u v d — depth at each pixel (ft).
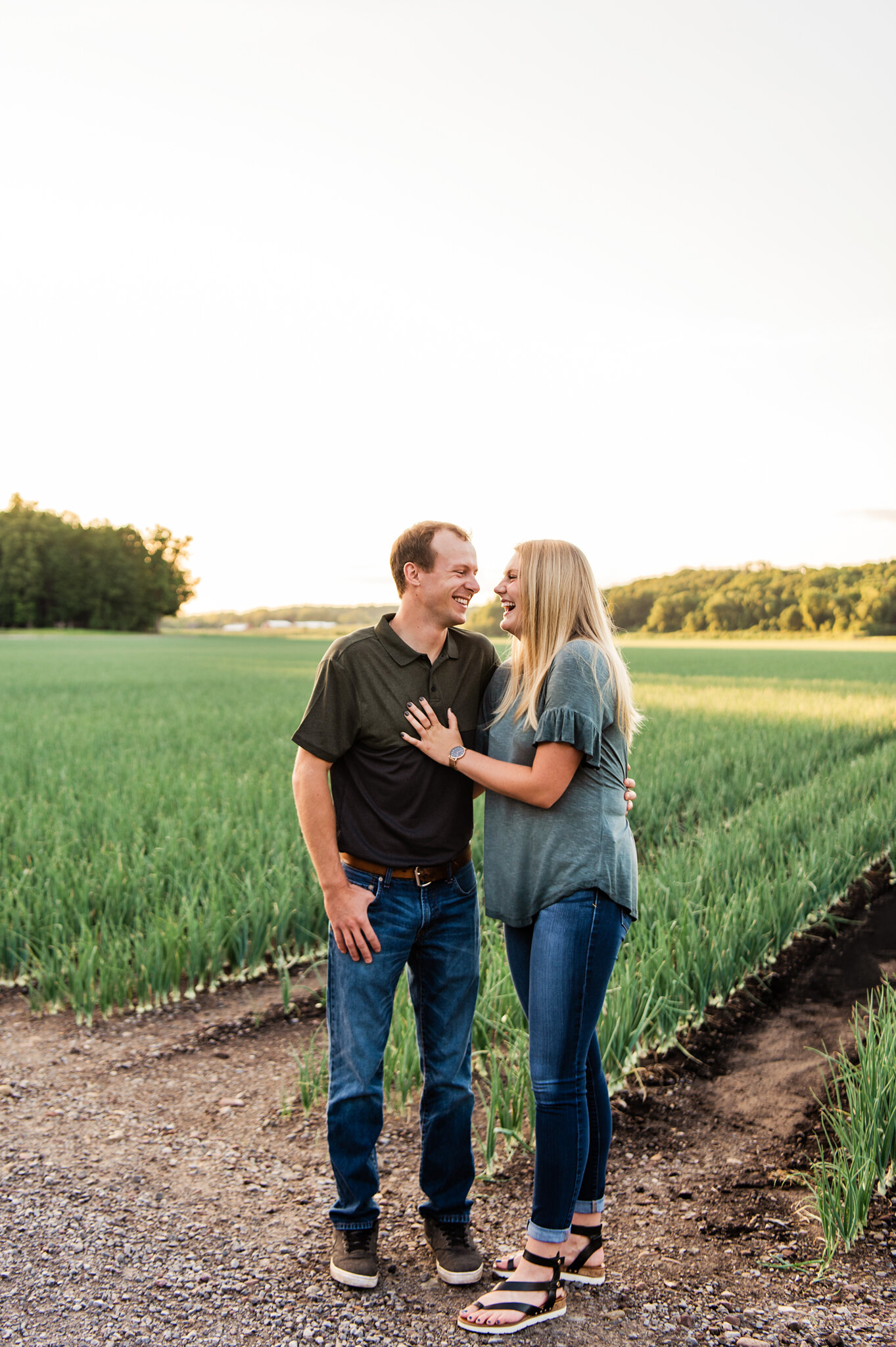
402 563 8.55
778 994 15.67
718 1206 9.50
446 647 8.78
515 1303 7.48
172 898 18.28
